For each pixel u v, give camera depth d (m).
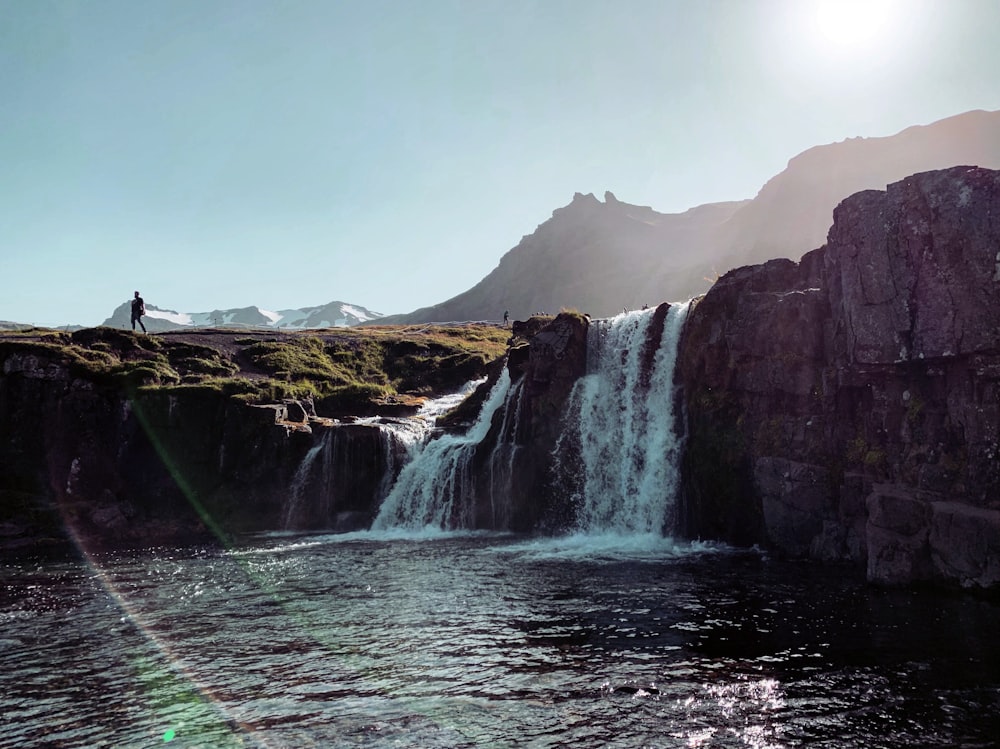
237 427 38.19
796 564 21.94
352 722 11.42
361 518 35.81
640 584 20.05
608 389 32.44
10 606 19.64
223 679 13.52
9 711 12.24
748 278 27.02
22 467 36.62
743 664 13.39
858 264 20.64
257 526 36.53
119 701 12.59
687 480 27.64
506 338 70.12
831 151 168.00
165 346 50.50
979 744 10.02
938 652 13.62
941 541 17.64
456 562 24.50
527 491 32.47
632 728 10.89
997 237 17.69
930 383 19.56
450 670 13.66
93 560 27.22
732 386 26.27
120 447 37.94
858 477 21.05
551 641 15.20
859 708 11.30
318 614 18.05
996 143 145.25
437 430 39.12
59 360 39.34
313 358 54.97
